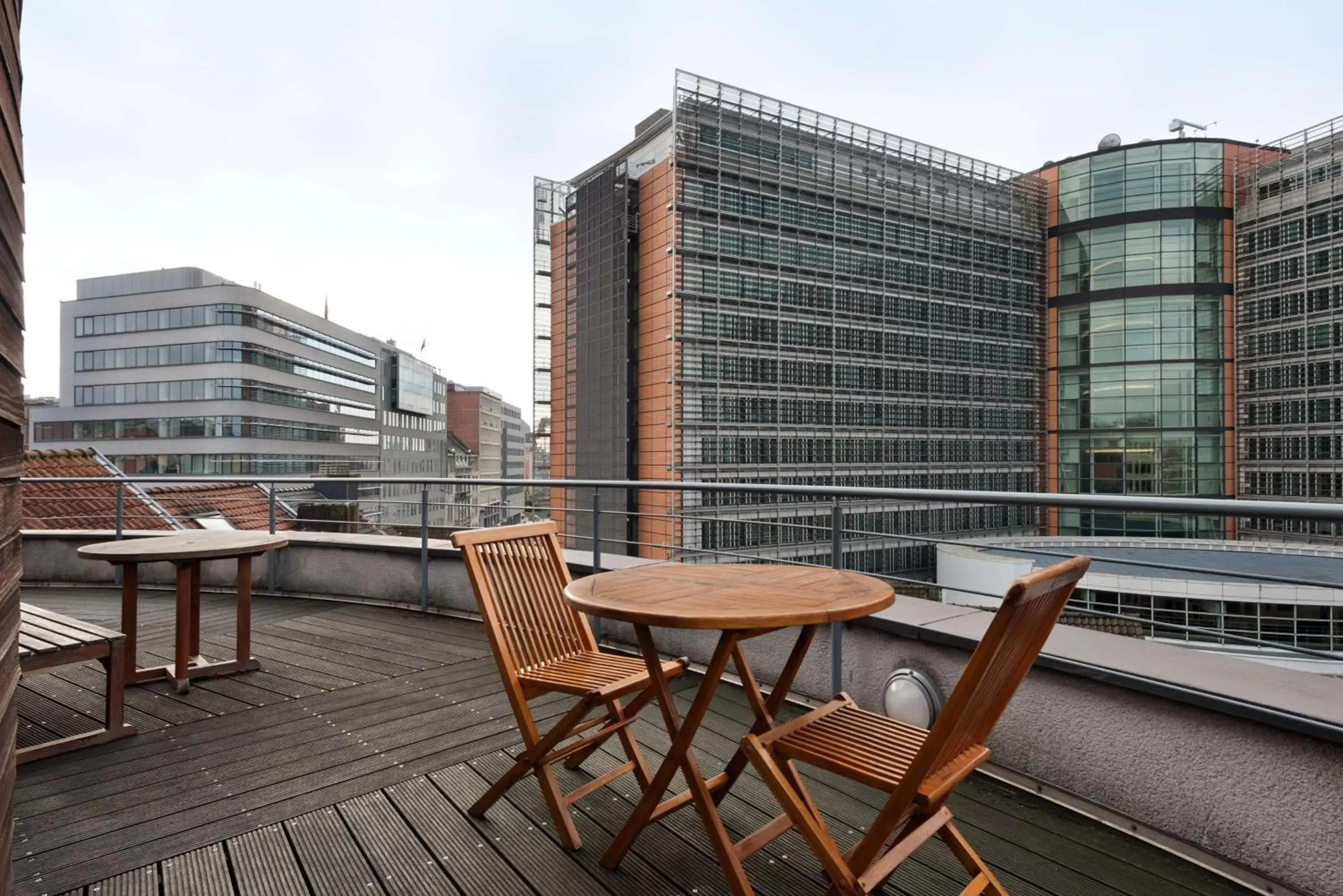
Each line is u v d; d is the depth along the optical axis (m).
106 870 2.08
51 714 3.38
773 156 32.78
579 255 36.25
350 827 2.33
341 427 86.31
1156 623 2.47
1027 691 2.65
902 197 36.59
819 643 3.45
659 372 31.16
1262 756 2.06
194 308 66.75
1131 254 37.84
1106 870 2.12
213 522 10.49
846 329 34.59
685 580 2.31
